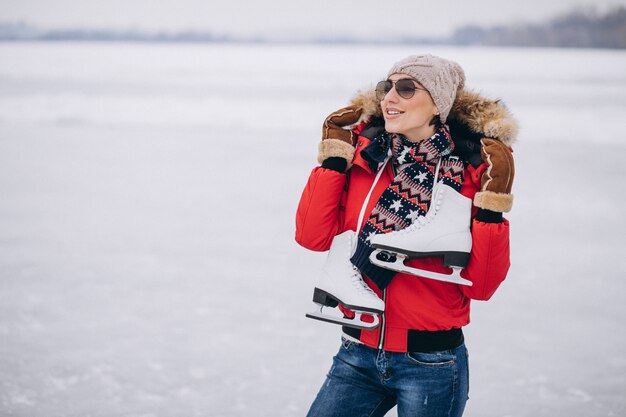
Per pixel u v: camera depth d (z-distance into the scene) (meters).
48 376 3.84
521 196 9.34
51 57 73.56
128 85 32.03
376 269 2.04
